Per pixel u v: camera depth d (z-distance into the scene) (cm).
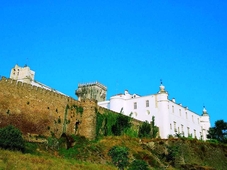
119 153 3881
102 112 6103
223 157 6681
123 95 8700
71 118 5447
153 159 5069
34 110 4744
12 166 2812
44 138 4625
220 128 8844
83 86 11369
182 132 8306
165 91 8088
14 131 3719
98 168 3712
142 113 8119
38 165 3072
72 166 3441
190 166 5422
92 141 5262
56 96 5272
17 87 4600
